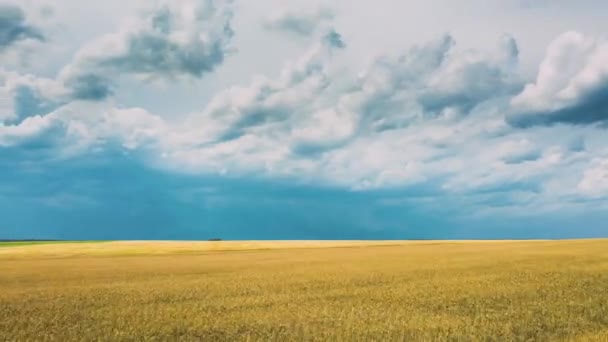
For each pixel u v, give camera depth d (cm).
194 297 2294
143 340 1397
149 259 6147
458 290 2309
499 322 1522
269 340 1379
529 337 1340
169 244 10081
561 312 1659
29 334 1488
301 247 9288
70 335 1459
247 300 2153
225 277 3353
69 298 2305
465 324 1507
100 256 7212
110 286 2845
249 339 1384
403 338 1353
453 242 10788
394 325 1514
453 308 1828
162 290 2588
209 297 2283
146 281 3156
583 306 1773
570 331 1381
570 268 3294
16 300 2252
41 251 8425
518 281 2600
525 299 1984
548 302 1886
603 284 2402
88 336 1445
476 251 6191
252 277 3303
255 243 10794
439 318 1623
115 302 2159
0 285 3036
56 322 1670
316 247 9194
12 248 9181
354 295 2255
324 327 1520
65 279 3438
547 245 7362
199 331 1510
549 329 1418
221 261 5428
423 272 3316
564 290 2209
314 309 1880
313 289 2527
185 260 5772
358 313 1756
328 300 2119
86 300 2230
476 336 1345
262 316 1742
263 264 4734
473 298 2052
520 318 1582
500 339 1313
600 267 3341
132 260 5981
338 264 4425
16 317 1777
